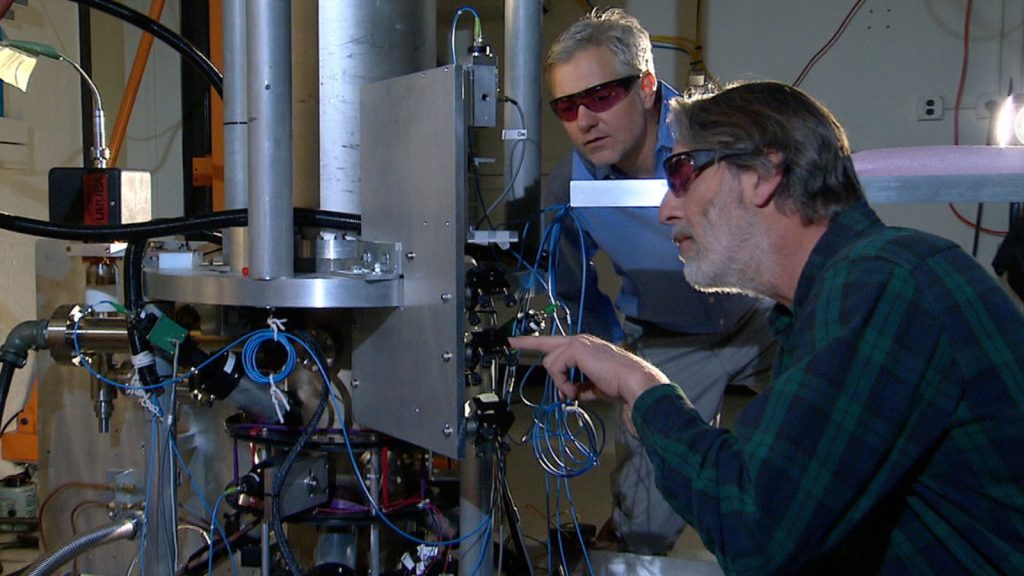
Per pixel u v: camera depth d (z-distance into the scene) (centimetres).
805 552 84
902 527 95
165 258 148
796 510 82
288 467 119
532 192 156
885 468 84
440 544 132
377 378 126
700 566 164
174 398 137
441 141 111
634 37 177
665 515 212
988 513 89
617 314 234
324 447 130
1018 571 88
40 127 295
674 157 103
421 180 115
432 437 115
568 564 166
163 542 153
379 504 133
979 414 87
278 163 114
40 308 178
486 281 121
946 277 88
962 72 358
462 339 111
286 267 116
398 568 140
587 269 189
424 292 115
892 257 88
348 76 133
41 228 137
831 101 374
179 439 168
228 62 133
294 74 136
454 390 111
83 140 319
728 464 87
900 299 85
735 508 84
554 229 156
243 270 127
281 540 119
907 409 84
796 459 82
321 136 135
